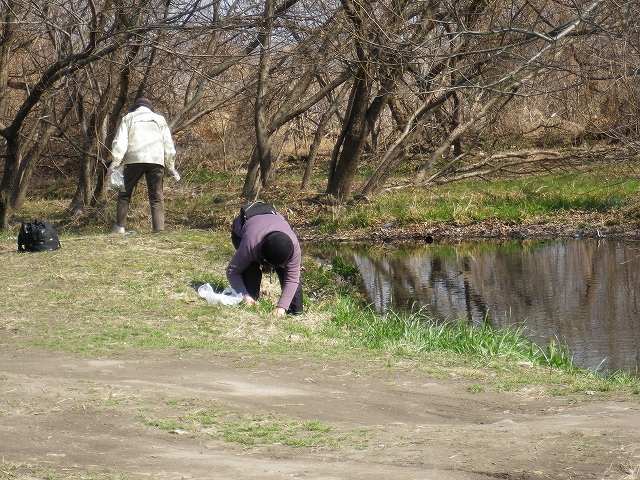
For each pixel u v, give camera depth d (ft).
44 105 63.82
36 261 35.40
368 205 70.23
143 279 32.42
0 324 25.41
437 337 26.35
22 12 57.98
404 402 17.94
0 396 17.01
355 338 25.52
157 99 73.15
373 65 58.08
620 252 49.85
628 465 11.97
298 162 120.47
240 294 28.60
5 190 56.70
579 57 62.49
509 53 43.68
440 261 50.34
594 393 18.67
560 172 81.00
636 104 61.36
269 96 83.30
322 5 58.85
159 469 12.86
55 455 13.62
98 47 56.08
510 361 22.88
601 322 32.58
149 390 17.94
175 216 72.18
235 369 20.56
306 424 15.75
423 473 12.23
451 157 93.56
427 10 55.57
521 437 14.03
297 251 27.73
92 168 73.77
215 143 114.52
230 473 12.57
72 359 21.27
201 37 64.18
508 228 62.28
